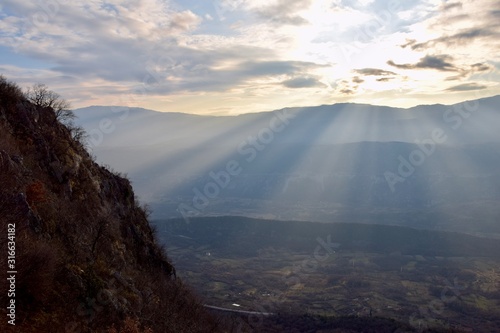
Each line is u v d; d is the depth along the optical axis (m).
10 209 18.06
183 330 27.33
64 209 25.14
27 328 13.91
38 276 15.60
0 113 26.88
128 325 18.83
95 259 23.94
